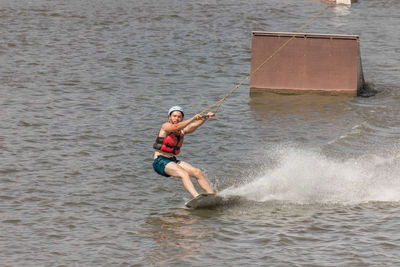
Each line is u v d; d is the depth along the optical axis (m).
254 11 99.44
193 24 87.19
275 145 38.41
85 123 42.19
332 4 110.44
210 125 42.72
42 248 23.31
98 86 53.78
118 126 41.78
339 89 52.72
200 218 26.77
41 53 66.81
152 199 29.16
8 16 89.12
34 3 103.06
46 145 37.03
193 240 24.23
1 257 22.45
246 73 61.09
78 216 26.69
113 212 27.30
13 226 25.36
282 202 28.97
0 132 39.28
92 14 93.25
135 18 90.75
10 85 53.03
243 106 48.72
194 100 50.28
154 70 60.94
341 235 24.62
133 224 25.95
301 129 42.19
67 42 73.06
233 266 21.81
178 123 28.02
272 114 46.28
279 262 22.08
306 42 52.72
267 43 53.19
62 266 21.83
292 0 114.69
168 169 28.23
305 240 24.14
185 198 29.41
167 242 24.02
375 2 114.88
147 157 35.44
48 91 51.38
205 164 34.56
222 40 76.69
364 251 22.95
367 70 62.50
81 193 29.53
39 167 33.06
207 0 110.81
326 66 52.72
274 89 53.50
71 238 24.31
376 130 41.75
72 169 32.94
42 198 28.70
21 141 37.62
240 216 27.08
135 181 31.50
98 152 36.06
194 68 62.41
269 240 24.17
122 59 65.19
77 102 48.03
